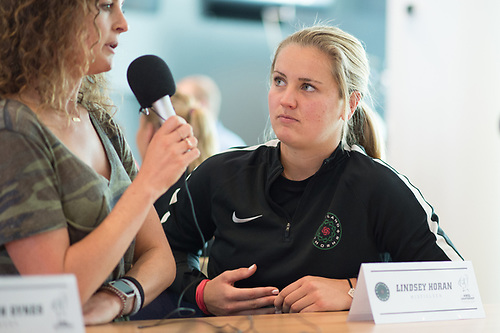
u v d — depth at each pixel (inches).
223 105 196.9
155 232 60.8
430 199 123.2
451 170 120.0
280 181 68.6
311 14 195.5
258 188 68.8
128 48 186.5
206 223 73.4
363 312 52.6
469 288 56.2
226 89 196.7
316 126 64.4
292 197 68.0
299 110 64.0
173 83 54.1
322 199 66.9
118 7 53.0
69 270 46.3
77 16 49.9
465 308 55.2
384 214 66.0
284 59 65.1
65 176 49.6
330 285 62.0
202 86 172.4
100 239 47.1
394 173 67.8
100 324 49.8
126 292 53.0
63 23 49.6
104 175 55.9
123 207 48.6
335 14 193.9
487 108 115.9
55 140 49.6
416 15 126.0
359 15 193.9
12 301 37.8
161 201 90.7
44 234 46.2
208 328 47.0
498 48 114.7
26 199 45.8
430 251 64.8
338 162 67.9
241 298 63.9
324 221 66.1
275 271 66.0
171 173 49.5
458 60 118.5
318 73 64.0
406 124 128.3
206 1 191.0
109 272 47.9
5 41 50.5
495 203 115.7
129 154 62.9
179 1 190.2
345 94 66.1
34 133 47.8
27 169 46.3
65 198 49.4
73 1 49.6
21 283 38.1
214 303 65.5
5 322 37.5
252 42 196.9
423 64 125.0
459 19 118.2
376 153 74.1
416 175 125.6
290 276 65.5
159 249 59.8
